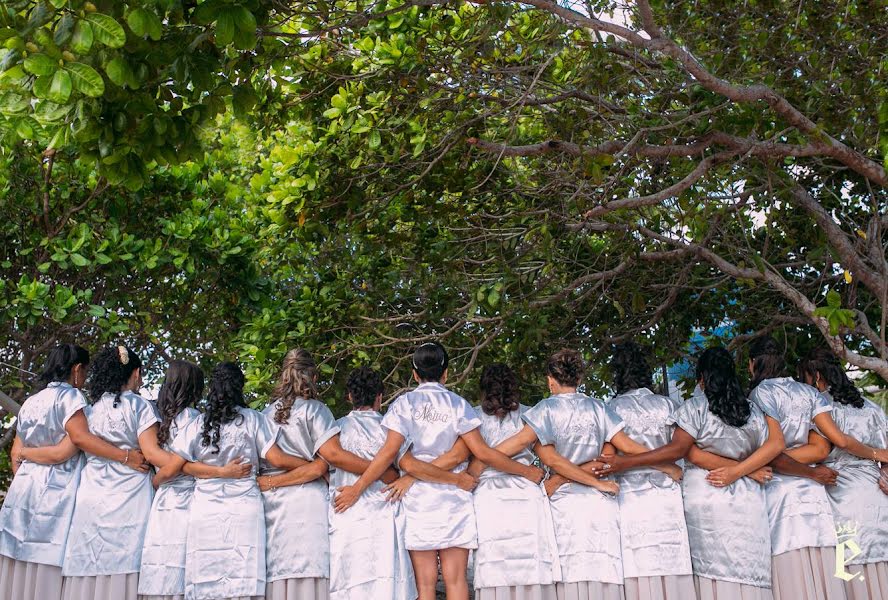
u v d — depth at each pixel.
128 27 3.83
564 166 6.69
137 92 4.04
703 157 5.54
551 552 4.29
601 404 4.46
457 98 6.41
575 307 7.40
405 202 7.02
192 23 4.22
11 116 4.47
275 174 6.78
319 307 7.25
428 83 6.27
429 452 4.39
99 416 4.43
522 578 4.22
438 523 4.31
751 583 4.23
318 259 7.74
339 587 4.31
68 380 4.66
